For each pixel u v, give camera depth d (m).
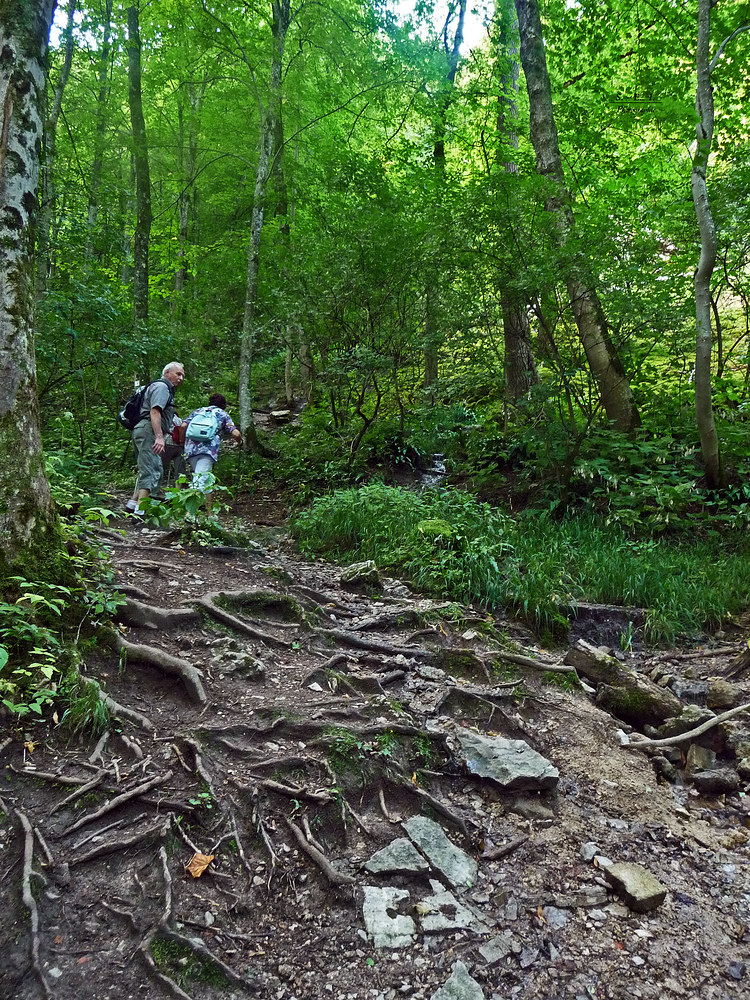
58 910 2.11
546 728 3.70
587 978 2.23
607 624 5.21
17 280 3.30
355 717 3.34
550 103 9.00
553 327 8.11
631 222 7.38
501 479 8.49
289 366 17.17
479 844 2.82
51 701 2.83
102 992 1.90
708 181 8.03
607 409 8.38
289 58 13.79
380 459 10.03
